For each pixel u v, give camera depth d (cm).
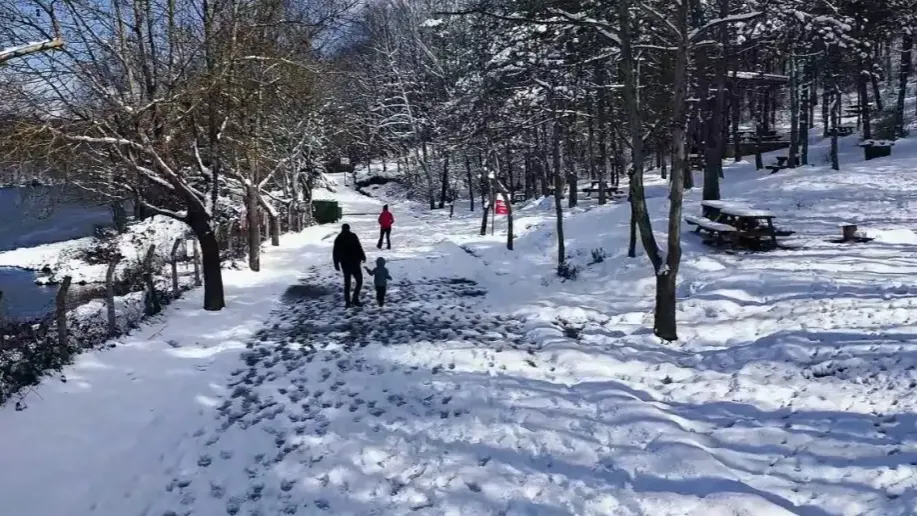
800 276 1243
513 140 2778
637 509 568
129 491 643
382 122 4875
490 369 977
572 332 1188
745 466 632
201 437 751
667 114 1862
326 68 1750
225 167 1836
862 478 575
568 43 1530
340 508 600
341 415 809
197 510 607
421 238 2614
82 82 1145
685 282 1376
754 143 3800
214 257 1330
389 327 1223
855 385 768
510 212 2134
